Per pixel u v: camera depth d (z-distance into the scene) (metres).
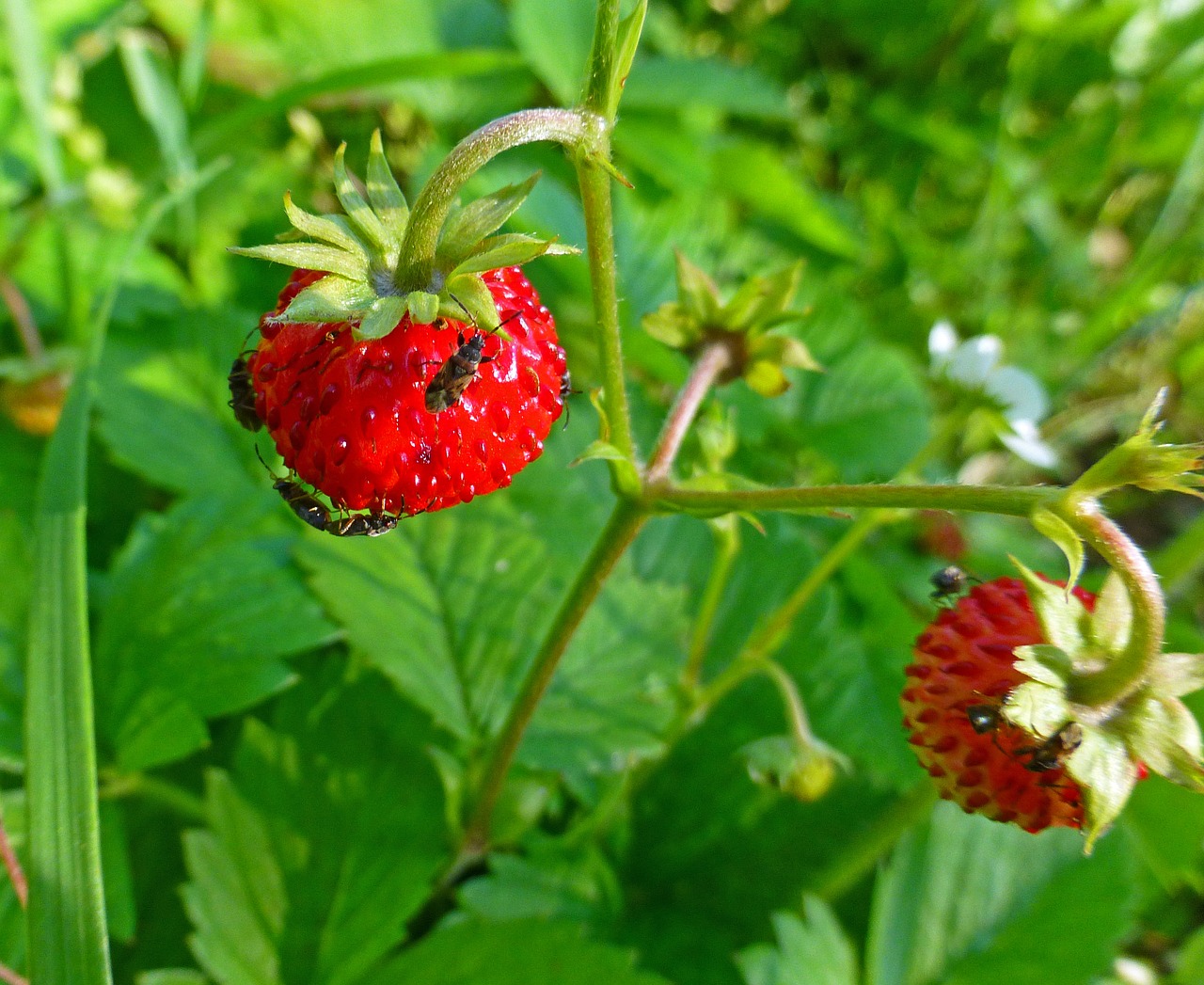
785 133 0.17
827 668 0.10
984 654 0.05
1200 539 0.09
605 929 0.08
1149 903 0.10
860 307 0.15
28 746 0.06
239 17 0.14
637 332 0.11
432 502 0.05
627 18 0.05
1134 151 0.17
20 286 0.11
